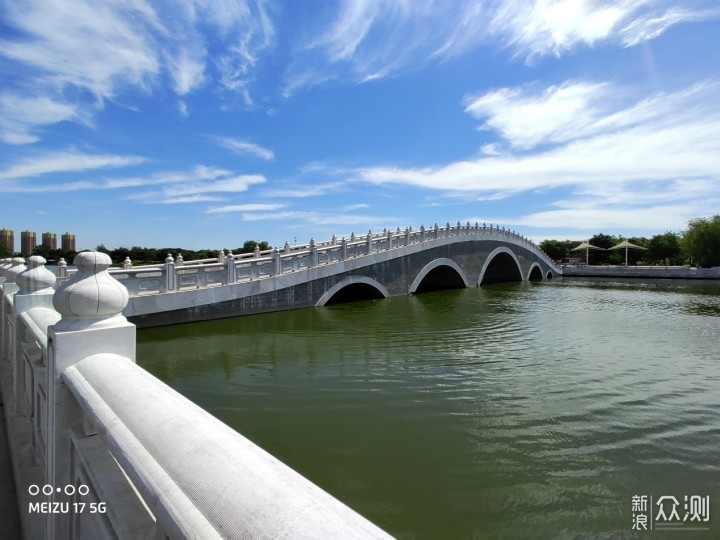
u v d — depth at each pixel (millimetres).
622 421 7832
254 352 12461
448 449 6746
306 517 840
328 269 21109
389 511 5223
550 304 25766
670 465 6285
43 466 2971
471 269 36406
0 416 5062
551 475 6023
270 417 7938
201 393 9141
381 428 7484
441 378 10250
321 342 13820
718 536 4711
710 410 8352
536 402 8727
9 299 5473
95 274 2301
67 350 2170
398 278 26734
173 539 1014
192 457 1129
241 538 848
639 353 13008
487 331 16203
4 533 2953
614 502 5395
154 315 14586
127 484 1686
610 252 75500
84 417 2080
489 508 5270
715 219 51938
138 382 1677
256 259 17781
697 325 18219
